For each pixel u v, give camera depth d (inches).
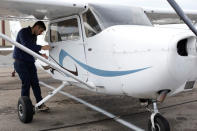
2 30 561.9
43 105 176.6
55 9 163.2
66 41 174.9
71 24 170.4
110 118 166.9
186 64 116.6
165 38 117.3
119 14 154.6
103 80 146.1
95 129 147.6
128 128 149.3
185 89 125.1
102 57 144.5
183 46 118.6
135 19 155.6
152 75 118.9
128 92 133.7
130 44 128.6
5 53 337.7
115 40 136.6
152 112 134.6
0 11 175.0
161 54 115.3
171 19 237.8
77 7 156.3
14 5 158.6
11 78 338.3
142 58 122.4
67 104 201.3
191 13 227.6
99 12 153.9
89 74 156.3
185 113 176.1
